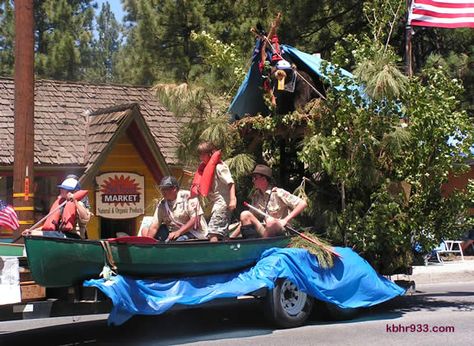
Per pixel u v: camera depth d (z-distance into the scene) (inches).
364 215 414.3
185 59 1016.9
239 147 449.4
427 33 861.8
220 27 967.6
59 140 640.4
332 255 373.4
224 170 350.0
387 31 517.3
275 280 344.2
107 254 294.0
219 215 349.7
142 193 662.5
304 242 370.0
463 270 658.8
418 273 633.0
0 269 282.4
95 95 732.0
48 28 1389.0
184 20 1018.1
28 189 405.1
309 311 366.9
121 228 663.1
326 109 408.5
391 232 405.4
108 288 288.8
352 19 852.0
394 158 420.2
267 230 363.9
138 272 311.6
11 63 1416.1
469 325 368.5
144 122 628.4
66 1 1391.5
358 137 398.6
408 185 416.8
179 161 456.8
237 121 440.8
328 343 319.0
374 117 398.9
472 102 822.5
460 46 856.3
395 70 389.7
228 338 334.3
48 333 361.4
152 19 1035.9
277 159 475.8
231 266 343.0
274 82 433.4
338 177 398.3
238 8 970.1
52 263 283.7
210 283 335.6
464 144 430.9
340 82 399.5
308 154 395.5
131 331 362.3
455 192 438.0
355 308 387.5
